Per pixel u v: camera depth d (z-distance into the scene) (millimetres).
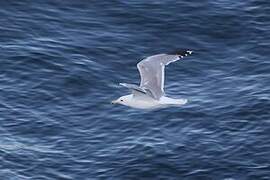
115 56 70500
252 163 60031
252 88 67062
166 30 73250
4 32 72062
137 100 41781
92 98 66312
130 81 68000
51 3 75750
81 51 70688
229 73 68938
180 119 63938
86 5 75688
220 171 59312
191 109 64750
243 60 70250
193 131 62875
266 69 69188
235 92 66688
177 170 59375
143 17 74438
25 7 75062
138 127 63344
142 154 60688
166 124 63531
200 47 71688
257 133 62594
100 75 68438
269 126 63156
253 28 73500
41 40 71562
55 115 64625
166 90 66875
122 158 60469
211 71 69125
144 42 72062
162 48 71562
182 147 61312
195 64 69750
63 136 62812
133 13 74812
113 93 66750
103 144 61938
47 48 70562
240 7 75625
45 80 67688
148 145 61500
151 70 41750
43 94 66438
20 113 64562
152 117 64125
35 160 60469
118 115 64500
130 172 59188
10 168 59688
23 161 60375
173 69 69188
